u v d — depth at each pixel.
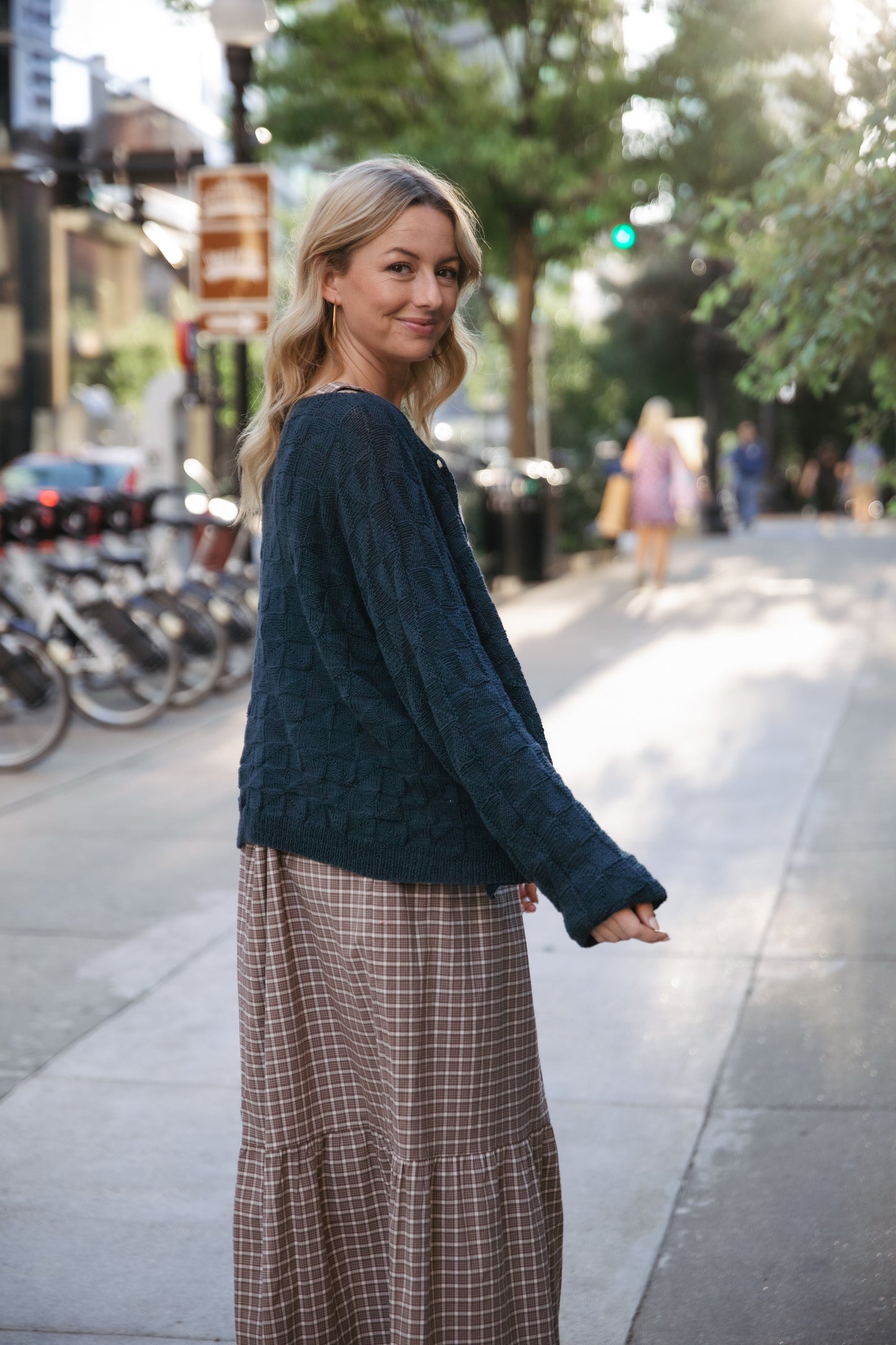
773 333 5.20
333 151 17.06
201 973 4.61
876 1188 3.11
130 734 8.71
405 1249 1.92
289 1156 2.00
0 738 7.90
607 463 21.84
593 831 1.79
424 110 16.44
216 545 10.84
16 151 23.91
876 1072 3.69
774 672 9.69
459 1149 1.94
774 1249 2.90
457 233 2.02
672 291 37.50
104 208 14.89
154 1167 3.33
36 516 8.95
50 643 8.13
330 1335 2.03
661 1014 4.15
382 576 1.83
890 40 4.90
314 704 1.93
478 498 14.73
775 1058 3.81
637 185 15.88
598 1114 3.53
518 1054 2.00
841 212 4.44
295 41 16.34
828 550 19.94
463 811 1.90
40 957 4.79
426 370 2.21
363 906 1.92
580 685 9.43
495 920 1.96
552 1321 2.00
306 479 1.89
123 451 20.91
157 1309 2.77
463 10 16.08
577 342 35.16
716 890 5.25
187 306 23.58
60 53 22.56
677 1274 2.83
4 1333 2.69
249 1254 2.04
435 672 1.80
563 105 16.02
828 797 6.46
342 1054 2.01
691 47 15.04
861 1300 2.71
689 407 40.78
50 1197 3.20
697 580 15.99
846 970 4.41
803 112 8.88
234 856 5.95
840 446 41.22
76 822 6.59
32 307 27.27
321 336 2.06
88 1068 3.89
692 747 7.54
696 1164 3.26
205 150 14.30
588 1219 3.05
